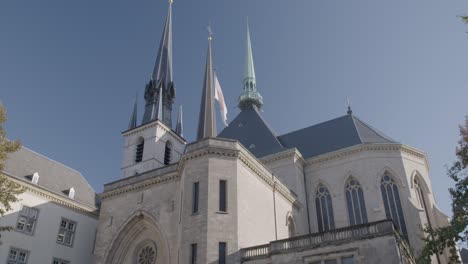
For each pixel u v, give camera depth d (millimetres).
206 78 55750
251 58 86250
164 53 80312
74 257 52906
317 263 32062
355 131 59812
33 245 47781
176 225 41656
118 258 45750
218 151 40062
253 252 35594
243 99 78812
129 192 48031
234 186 38781
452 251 25469
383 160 53531
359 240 31031
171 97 76250
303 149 62562
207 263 34500
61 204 53406
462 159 28875
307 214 54938
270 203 45000
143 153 65750
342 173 55125
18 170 51094
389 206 51094
